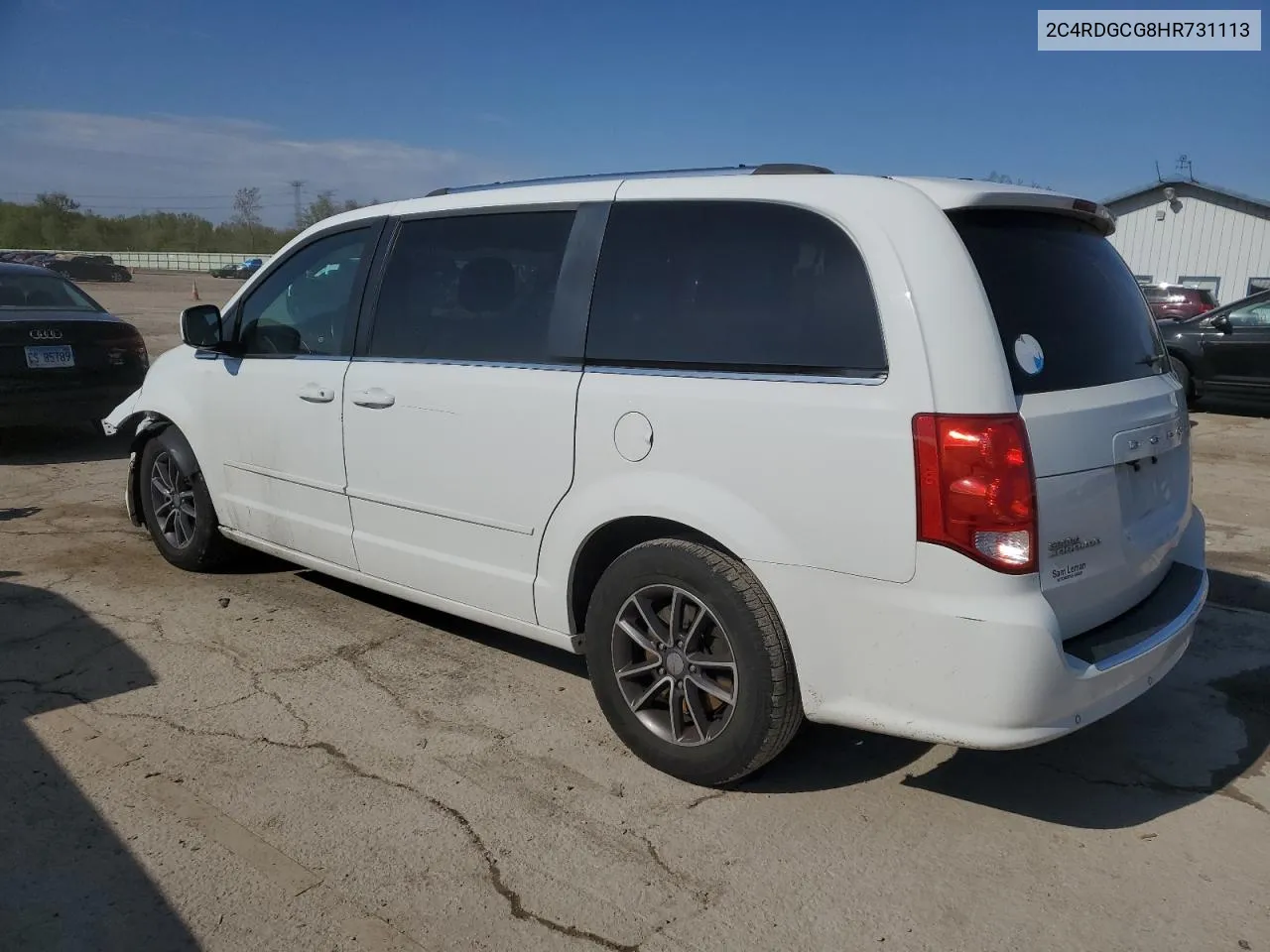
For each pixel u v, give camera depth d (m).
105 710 3.76
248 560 5.57
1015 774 3.38
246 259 62.22
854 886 2.78
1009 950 2.54
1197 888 2.79
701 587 3.08
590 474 3.32
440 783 3.28
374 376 4.04
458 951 2.51
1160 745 3.60
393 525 4.07
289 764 3.39
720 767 3.15
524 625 3.70
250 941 2.54
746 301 3.05
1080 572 2.80
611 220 3.41
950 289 2.70
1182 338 12.12
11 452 8.73
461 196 3.95
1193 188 30.86
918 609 2.69
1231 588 5.25
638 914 2.65
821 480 2.81
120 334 8.47
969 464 2.60
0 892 2.70
